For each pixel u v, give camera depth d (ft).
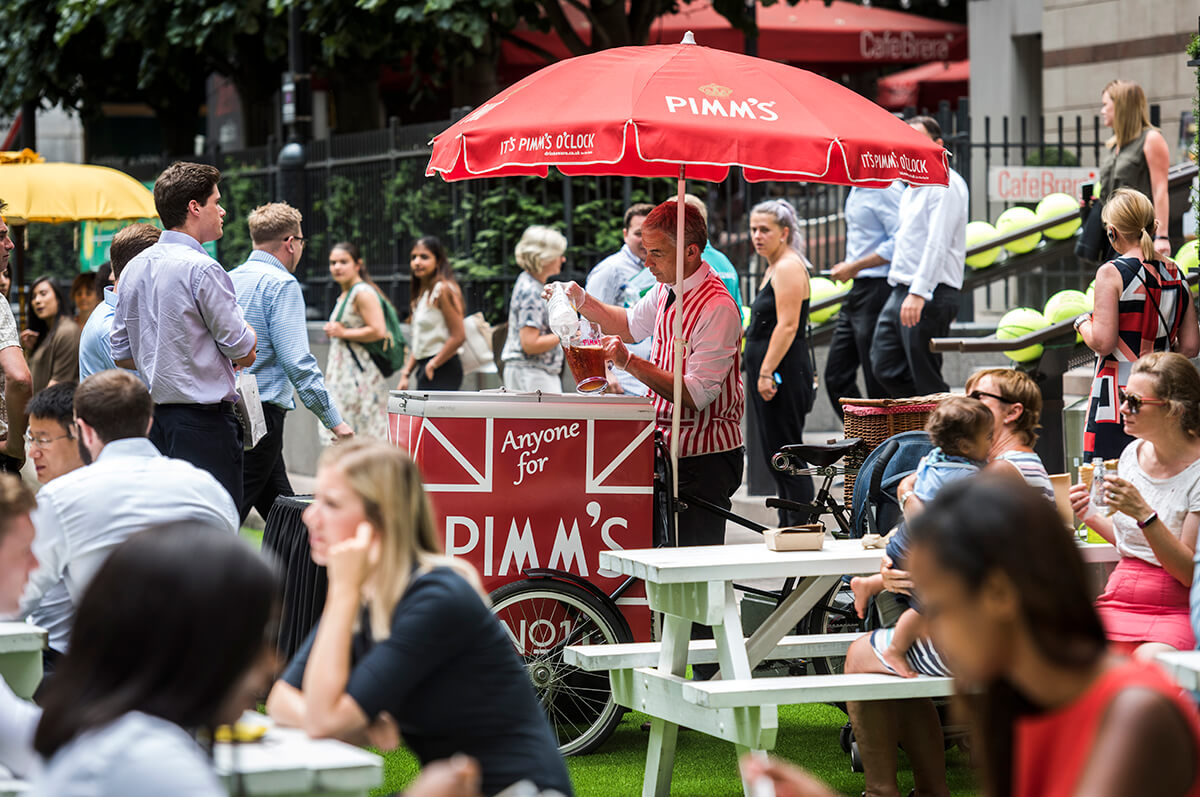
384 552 20.30
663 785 30.37
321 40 101.45
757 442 59.41
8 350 43.47
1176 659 19.92
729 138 31.73
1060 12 103.30
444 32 86.74
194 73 117.08
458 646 20.12
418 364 64.90
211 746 13.94
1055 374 53.01
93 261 90.12
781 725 37.52
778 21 117.70
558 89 33.53
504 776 20.16
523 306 56.39
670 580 27.89
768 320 49.34
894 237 55.47
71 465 28.81
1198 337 40.11
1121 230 39.42
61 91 117.19
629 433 34.81
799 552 29.91
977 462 28.81
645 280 51.34
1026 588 13.01
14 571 19.79
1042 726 13.38
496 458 34.06
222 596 13.21
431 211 75.97
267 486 44.52
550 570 34.09
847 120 33.40
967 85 127.95
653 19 92.02
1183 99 93.71
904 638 28.37
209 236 36.99
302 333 42.60
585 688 34.71
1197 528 28.35
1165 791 12.80
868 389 58.29
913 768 30.14
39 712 18.34
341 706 19.49
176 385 35.76
